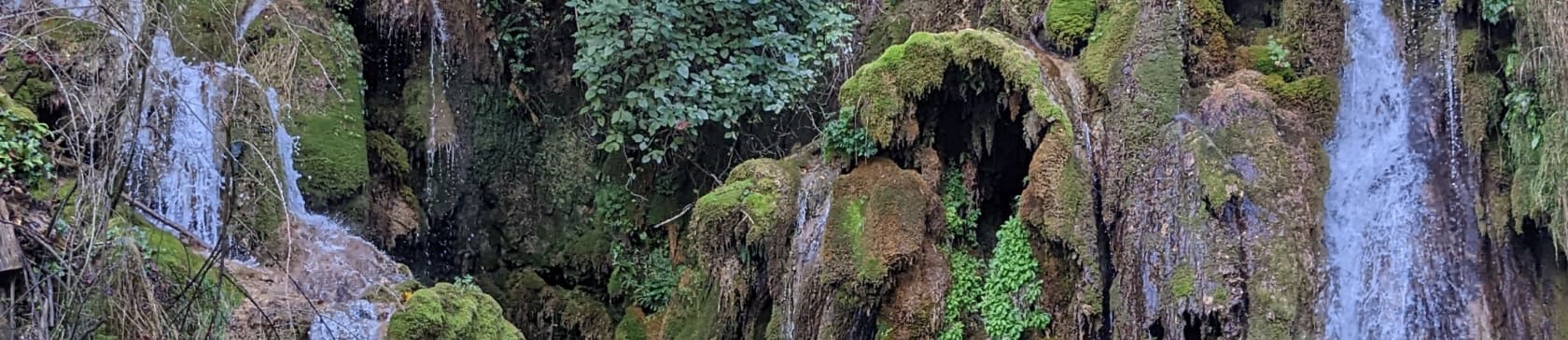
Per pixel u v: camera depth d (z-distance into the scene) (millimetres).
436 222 9633
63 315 4863
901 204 7359
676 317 8586
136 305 5125
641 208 9773
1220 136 7152
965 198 7867
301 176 8281
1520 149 6996
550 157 10219
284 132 8305
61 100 6875
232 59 8320
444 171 9695
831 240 7336
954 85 7766
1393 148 7617
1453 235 7180
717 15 8945
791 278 7449
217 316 5836
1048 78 7609
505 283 9992
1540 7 6797
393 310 7172
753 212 7547
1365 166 7535
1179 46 7629
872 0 9758
